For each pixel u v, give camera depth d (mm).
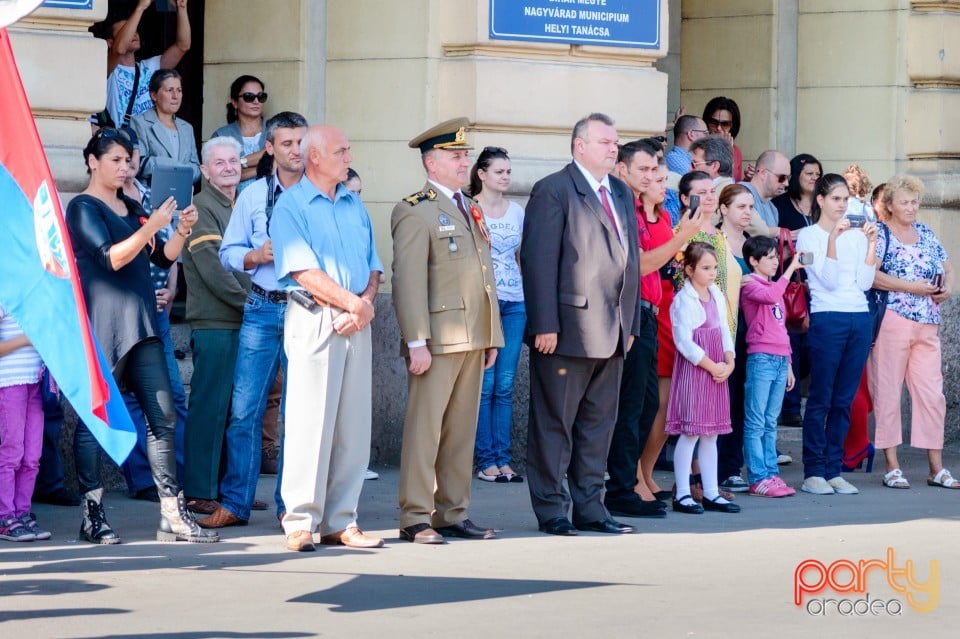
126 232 10562
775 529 11586
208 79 14891
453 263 10727
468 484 11094
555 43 14391
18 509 10711
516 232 13625
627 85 14852
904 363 14164
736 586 9562
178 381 12297
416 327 10602
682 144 15172
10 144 8055
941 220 17016
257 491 12742
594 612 8797
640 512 12062
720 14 17891
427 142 10875
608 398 11367
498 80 14031
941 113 17109
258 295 11133
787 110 17688
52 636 8078
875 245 13594
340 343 10414
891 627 8664
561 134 14555
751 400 13297
